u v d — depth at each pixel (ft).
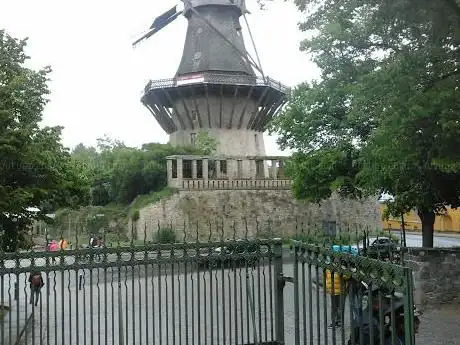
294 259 24.12
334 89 75.72
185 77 171.63
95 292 61.72
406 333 15.10
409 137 45.44
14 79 47.32
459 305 51.01
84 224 131.54
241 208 157.07
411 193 66.23
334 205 169.68
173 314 27.20
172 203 147.23
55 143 51.83
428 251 52.42
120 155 163.32
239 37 185.57
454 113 39.52
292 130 90.33
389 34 41.01
